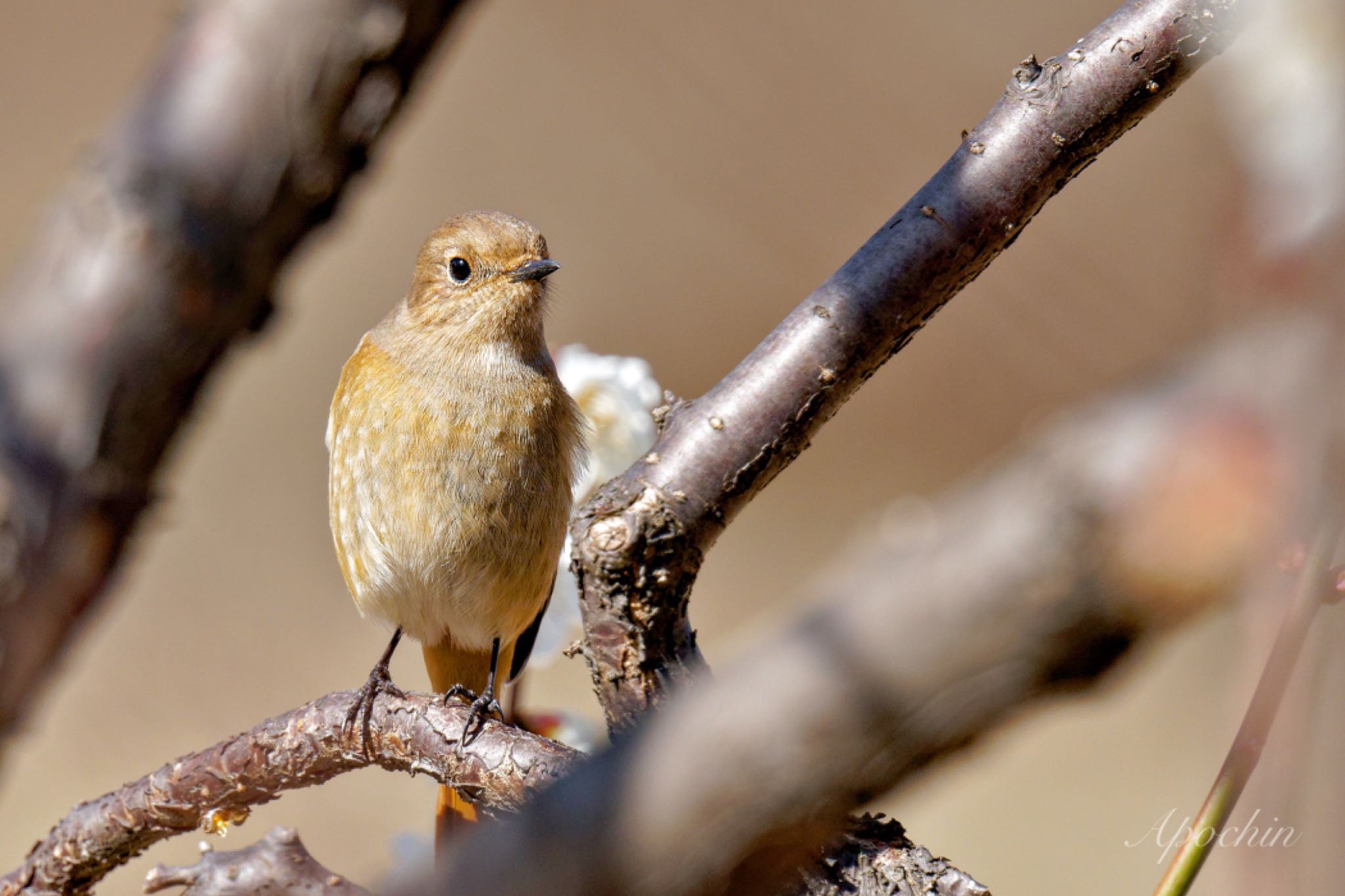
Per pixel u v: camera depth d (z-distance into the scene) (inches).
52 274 162.2
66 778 175.9
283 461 211.0
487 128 241.6
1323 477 53.4
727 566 203.6
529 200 235.1
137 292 162.1
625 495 161.9
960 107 226.5
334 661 183.6
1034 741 176.4
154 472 162.4
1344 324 56.0
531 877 65.7
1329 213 62.3
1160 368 58.5
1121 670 53.8
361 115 161.9
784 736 59.4
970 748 56.6
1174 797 175.2
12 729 162.6
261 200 162.1
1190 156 195.6
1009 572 54.0
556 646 167.8
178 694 177.6
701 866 62.8
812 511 209.9
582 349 168.1
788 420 162.1
